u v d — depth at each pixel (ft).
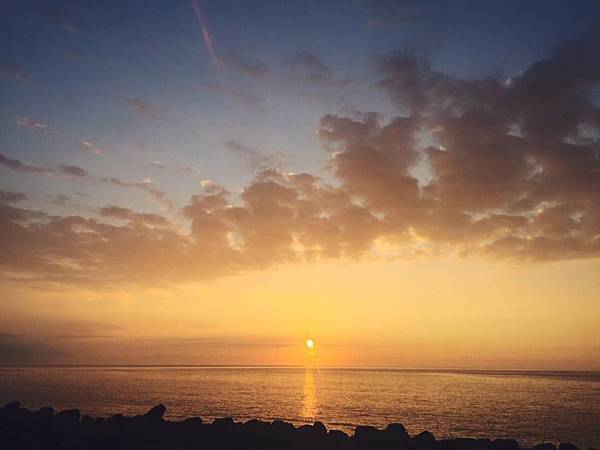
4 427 54.60
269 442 46.68
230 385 336.08
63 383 317.22
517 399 233.96
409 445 46.75
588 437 113.60
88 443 47.03
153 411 63.05
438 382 447.42
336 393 262.06
